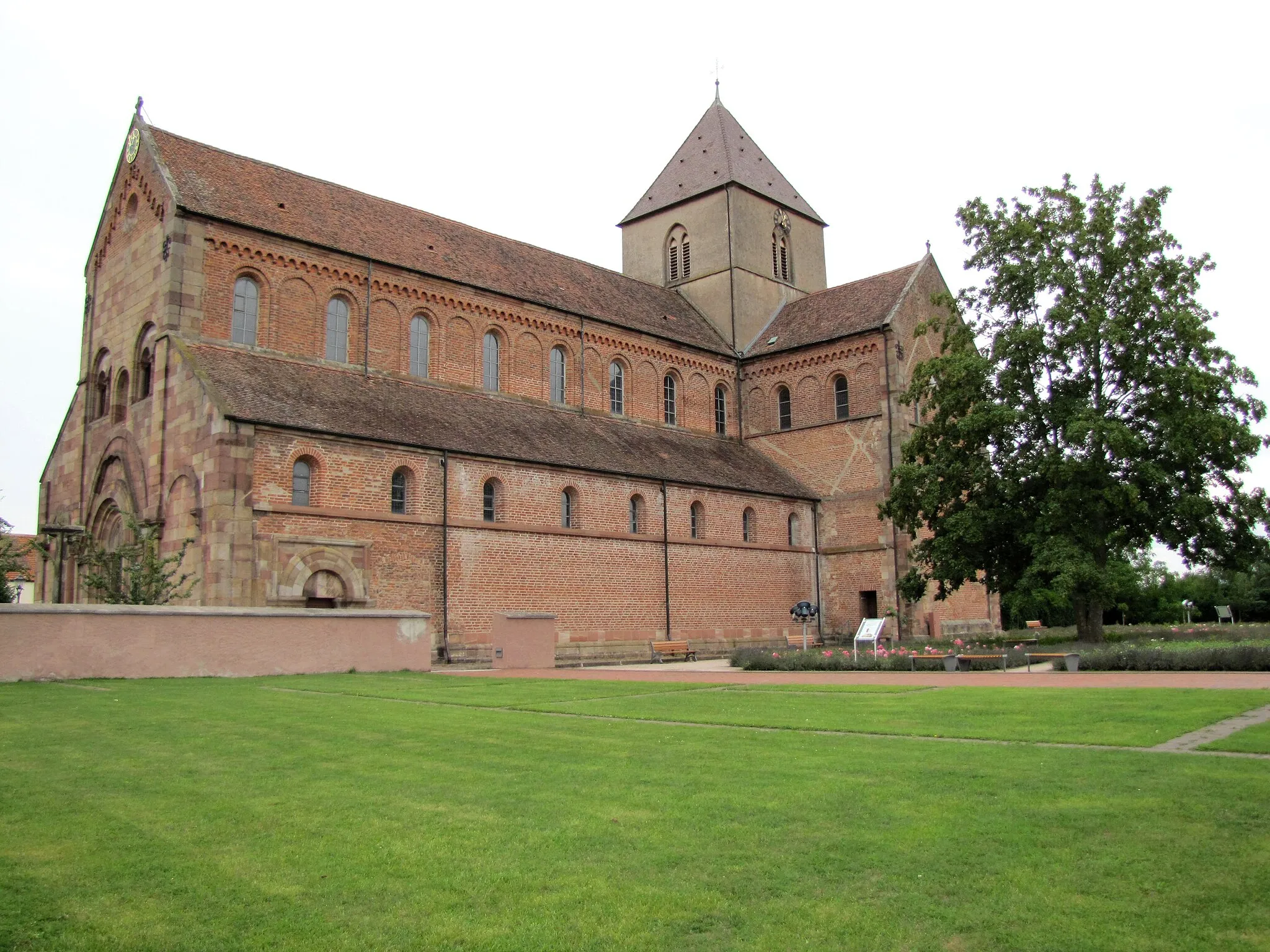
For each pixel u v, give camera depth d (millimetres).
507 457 37625
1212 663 24453
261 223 37500
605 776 10805
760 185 60500
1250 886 6898
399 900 6941
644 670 31672
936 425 38969
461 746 12953
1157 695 17891
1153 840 7926
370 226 42969
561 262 52719
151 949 6199
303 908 6812
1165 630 41000
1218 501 35531
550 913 6684
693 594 44375
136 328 36781
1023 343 35938
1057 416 35594
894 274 54188
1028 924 6371
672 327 53562
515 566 37500
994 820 8617
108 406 38750
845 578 50062
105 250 39938
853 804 9281
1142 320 35438
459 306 43031
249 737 13812
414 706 18125
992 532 37031
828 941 6180
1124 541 35469
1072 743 12727
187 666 25203
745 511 47875
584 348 47719
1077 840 8000
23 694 19766
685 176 61406
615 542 41406
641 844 8133
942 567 37844
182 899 6984
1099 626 36469
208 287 35656
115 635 24156
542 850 8008
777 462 53562
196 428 31703
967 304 38812
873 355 50469
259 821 8930
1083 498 34156
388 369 40250
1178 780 9945
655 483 43562
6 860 7805
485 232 50062
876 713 16188
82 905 6883
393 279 40844
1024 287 36969
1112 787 9750
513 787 10266
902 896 6883
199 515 30828
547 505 39094
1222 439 33344
